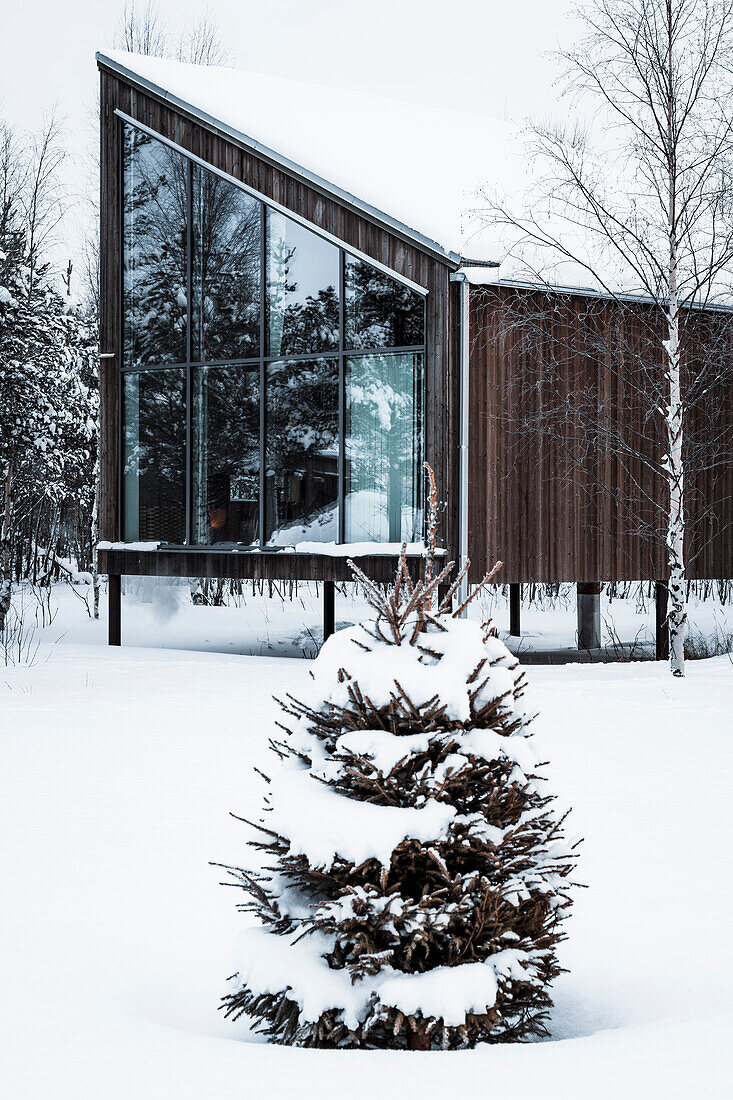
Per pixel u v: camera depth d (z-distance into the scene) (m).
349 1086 3.40
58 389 31.36
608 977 4.97
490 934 4.30
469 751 4.40
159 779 8.93
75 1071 3.58
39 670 15.92
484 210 17.17
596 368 17.33
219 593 31.14
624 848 6.82
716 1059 3.54
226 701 12.94
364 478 17.27
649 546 17.92
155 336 19.58
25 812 7.90
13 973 4.88
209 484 18.95
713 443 18.38
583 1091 3.29
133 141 19.73
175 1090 3.39
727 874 6.29
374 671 4.45
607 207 16.88
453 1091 3.33
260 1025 4.66
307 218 17.69
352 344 17.36
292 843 4.32
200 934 5.59
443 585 16.38
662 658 18.69
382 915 4.14
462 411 16.25
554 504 17.02
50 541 37.44
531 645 22.17
